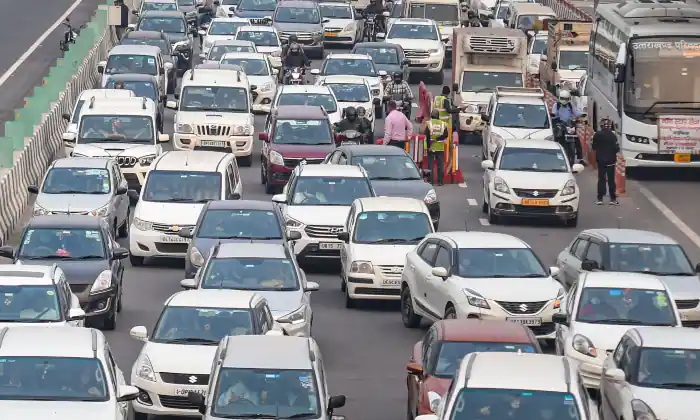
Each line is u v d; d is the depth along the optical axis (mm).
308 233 57031
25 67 106562
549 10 120125
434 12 118812
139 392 35844
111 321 46875
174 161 60406
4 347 31969
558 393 28516
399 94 89625
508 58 89188
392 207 53125
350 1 137000
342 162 65812
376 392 40844
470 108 86312
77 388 31188
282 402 30391
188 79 80438
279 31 115500
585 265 48750
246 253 44438
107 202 59531
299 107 75750
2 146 64125
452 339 35000
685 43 73562
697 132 73500
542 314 44031
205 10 138000
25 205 66562
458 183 75625
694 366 34281
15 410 30203
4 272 40438
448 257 46094
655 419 32844
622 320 40281
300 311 42156
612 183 70250
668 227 66125
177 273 56531
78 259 47531
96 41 107750
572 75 93125
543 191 65062
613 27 78062
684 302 45531
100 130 71438
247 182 74625
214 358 32594
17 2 141750
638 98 73750
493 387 28625
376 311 51438
